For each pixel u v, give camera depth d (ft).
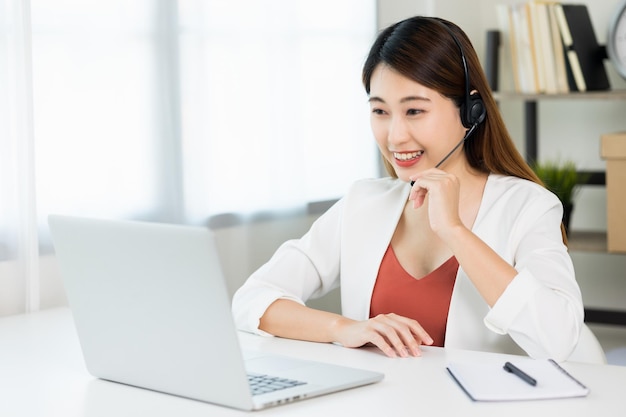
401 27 6.75
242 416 4.63
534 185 7.02
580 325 6.00
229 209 11.01
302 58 11.99
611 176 12.28
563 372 5.27
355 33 12.80
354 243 7.38
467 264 6.05
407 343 5.92
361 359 5.81
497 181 7.09
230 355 4.65
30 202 8.19
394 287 7.05
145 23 9.82
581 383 5.07
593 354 6.50
